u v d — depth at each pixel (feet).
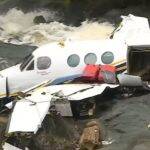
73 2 451.12
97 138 207.72
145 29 276.62
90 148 205.05
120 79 249.75
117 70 258.98
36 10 455.63
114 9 433.89
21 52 368.07
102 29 401.49
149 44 259.39
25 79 262.67
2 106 259.80
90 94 238.48
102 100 252.62
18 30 421.59
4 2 476.95
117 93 256.11
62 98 231.71
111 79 253.24
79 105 239.71
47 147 205.26
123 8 435.53
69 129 221.66
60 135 214.28
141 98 250.78
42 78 263.29
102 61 260.01
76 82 257.96
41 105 221.87
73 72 261.03
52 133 212.84
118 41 265.54
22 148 200.23
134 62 258.57
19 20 442.91
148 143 204.33
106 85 248.73
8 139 203.51
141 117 232.32
